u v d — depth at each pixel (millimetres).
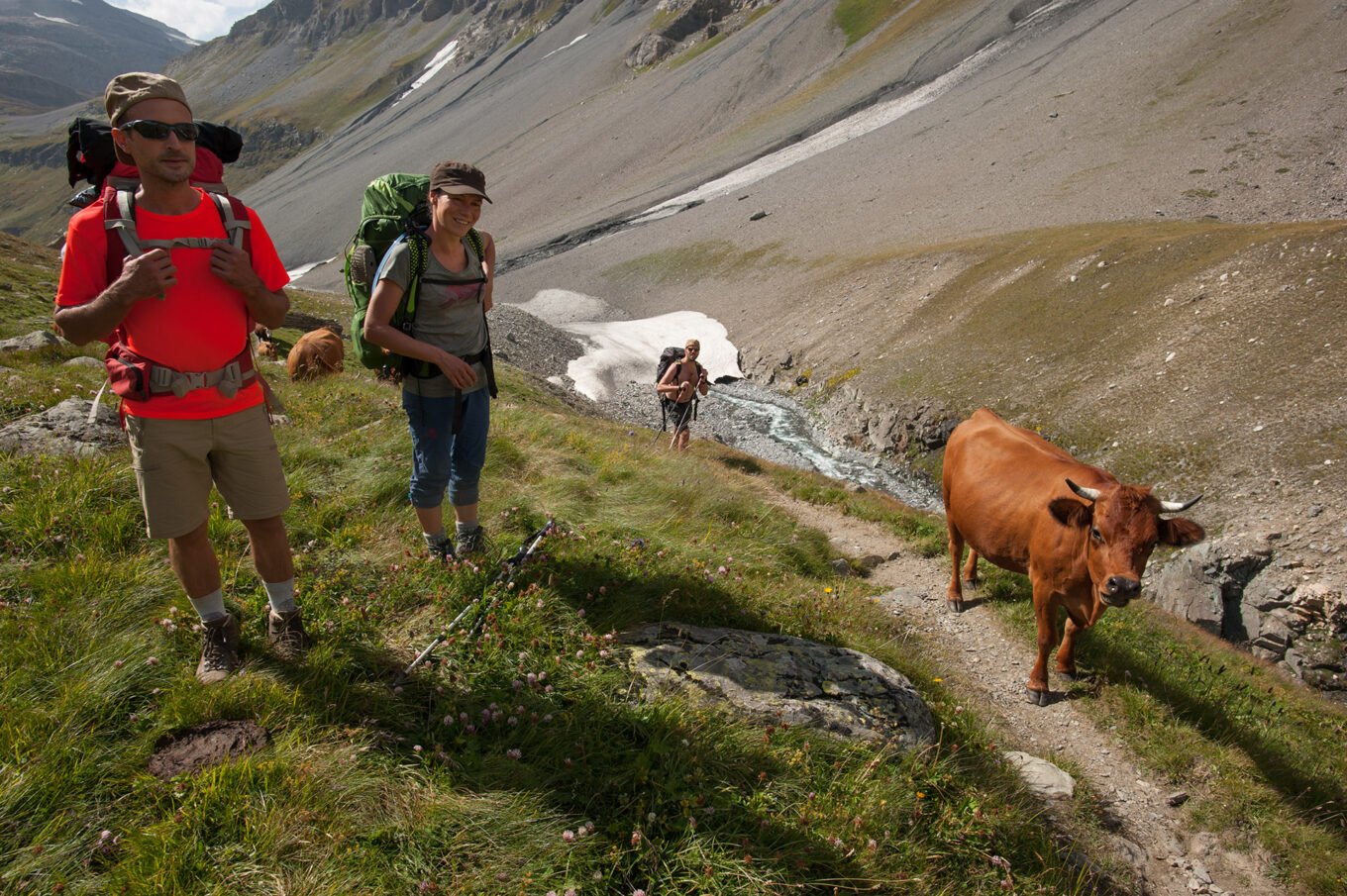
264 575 4246
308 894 2908
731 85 167375
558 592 5223
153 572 4668
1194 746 6492
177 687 3787
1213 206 52219
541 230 125750
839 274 57344
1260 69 72062
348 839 3197
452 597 4953
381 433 8164
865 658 5363
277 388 10508
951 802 4512
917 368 37125
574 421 15492
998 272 42375
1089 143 72750
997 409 31125
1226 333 27203
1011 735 6336
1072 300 35500
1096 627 8234
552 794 3633
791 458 34406
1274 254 29453
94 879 2838
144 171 3412
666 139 160000
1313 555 18031
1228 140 61188
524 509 6629
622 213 116688
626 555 5965
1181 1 100938
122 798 3225
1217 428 23438
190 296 3629
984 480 7590
